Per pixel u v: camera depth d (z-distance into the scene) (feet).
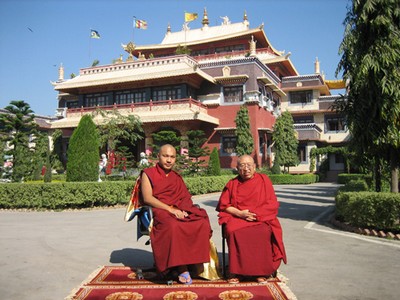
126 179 60.90
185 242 13.57
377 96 27.20
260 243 14.02
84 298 12.13
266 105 100.17
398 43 26.18
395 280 14.26
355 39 28.17
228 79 91.71
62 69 121.39
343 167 116.06
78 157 44.37
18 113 62.08
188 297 12.21
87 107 98.32
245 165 15.49
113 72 99.09
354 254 19.02
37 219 33.86
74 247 21.21
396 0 26.48
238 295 12.38
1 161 66.59
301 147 116.37
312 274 15.21
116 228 28.48
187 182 56.18
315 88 123.03
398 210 23.48
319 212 38.73
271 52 126.11
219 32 139.13
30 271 15.93
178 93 90.02
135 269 16.02
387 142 27.45
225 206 15.66
